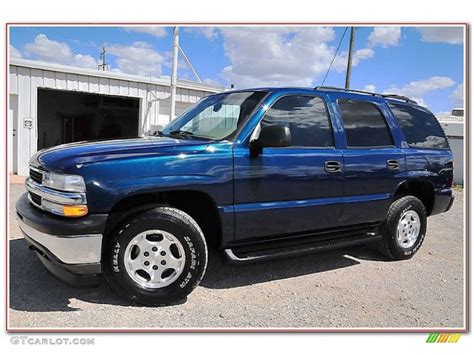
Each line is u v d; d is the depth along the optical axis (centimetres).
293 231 421
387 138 502
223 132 398
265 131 369
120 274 342
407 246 521
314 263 497
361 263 505
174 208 357
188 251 355
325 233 455
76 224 319
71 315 333
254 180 385
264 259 393
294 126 421
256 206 388
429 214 558
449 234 686
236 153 377
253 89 437
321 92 456
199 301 373
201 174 357
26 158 1192
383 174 481
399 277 462
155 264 354
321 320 351
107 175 327
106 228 341
